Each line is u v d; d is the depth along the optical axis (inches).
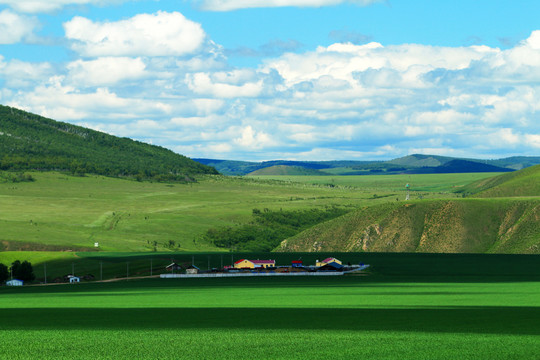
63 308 3435.0
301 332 2199.8
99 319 2751.0
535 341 1939.0
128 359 1700.3
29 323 2598.4
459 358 1669.5
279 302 3740.2
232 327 2381.9
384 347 1841.8
